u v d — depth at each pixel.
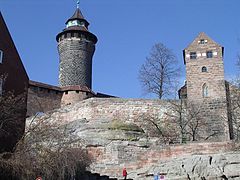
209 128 49.38
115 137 42.19
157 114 49.31
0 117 31.25
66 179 29.22
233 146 36.47
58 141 30.73
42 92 63.28
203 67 53.00
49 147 29.52
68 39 71.31
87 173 32.41
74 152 30.77
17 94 37.38
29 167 27.36
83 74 70.31
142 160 36.88
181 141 45.47
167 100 50.06
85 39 71.94
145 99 50.06
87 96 66.44
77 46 71.06
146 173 34.00
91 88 71.56
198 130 48.66
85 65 71.00
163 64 60.62
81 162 31.66
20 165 27.14
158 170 33.59
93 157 38.81
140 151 38.28
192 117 47.97
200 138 48.31
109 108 50.06
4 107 31.34
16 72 37.97
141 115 49.34
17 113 34.53
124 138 42.19
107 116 49.88
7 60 37.16
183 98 53.03
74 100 65.31
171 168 33.31
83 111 50.66
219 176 31.67
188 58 53.72
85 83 70.25
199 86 52.12
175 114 49.03
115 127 44.50
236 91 51.06
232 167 32.06
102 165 37.25
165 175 33.00
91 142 39.78
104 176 33.53
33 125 34.59
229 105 50.56
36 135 29.91
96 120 48.53
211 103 50.84
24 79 38.84
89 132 43.56
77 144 33.81
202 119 49.78
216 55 53.31
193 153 36.59
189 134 47.72
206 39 54.31
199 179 31.70
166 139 45.53
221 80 52.00
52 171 28.17
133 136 43.09
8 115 31.73
